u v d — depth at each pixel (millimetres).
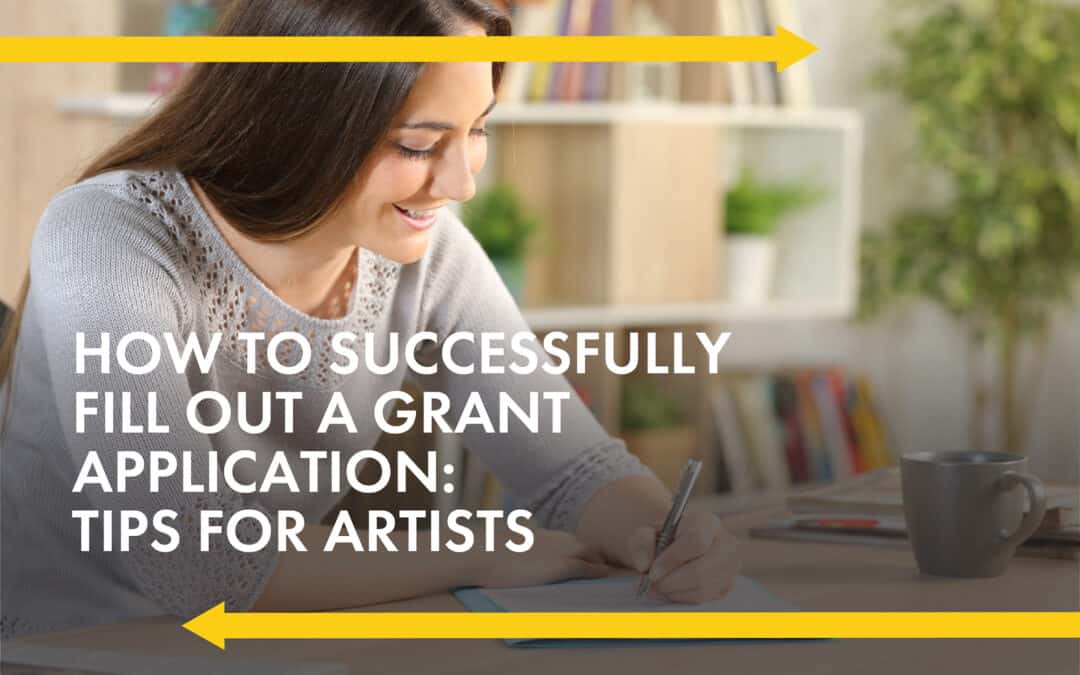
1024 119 3916
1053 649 875
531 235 3109
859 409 3834
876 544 1226
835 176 3615
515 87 3039
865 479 1415
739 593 1017
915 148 4031
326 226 1185
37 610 1264
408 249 1138
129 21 2656
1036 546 1162
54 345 1064
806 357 4023
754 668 829
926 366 4309
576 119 3090
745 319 3852
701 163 3332
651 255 3262
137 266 1095
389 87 1047
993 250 3783
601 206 3191
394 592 1030
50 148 2441
